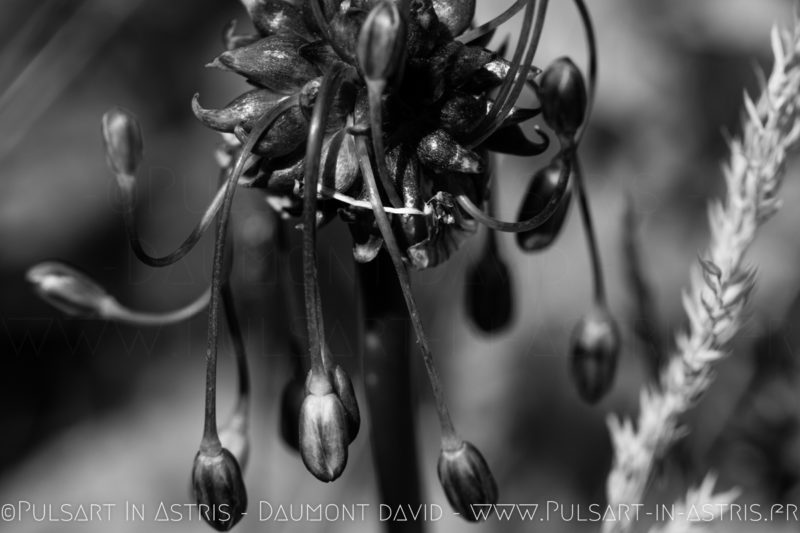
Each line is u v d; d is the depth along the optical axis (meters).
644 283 0.18
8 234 0.28
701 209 0.25
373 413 0.17
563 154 0.15
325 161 0.15
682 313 0.24
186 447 0.26
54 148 0.28
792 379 0.22
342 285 0.24
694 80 0.25
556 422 0.24
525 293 0.25
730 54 0.25
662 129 0.25
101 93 0.28
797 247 0.24
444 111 0.15
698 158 0.25
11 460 0.27
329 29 0.15
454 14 0.15
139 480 0.26
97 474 0.26
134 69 0.27
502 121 0.15
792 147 0.16
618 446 0.17
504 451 0.24
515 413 0.24
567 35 0.25
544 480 0.24
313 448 0.15
